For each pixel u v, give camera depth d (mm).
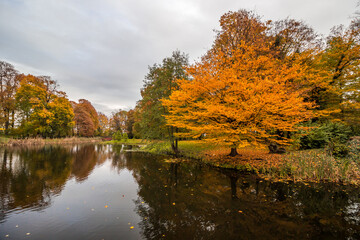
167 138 20438
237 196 6934
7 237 4172
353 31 13258
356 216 5234
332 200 6422
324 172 8844
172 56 19031
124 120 58781
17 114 33438
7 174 10266
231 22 13648
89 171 11492
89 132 49344
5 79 30922
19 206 6039
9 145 25922
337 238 4148
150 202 6449
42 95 33344
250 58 10867
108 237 4270
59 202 6441
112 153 20906
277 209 5750
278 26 14039
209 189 7840
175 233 4449
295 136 13086
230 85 9516
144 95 21375
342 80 14000
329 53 14281
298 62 12836
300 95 11625
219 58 10781
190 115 11945
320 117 13789
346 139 11945
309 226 4703
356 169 8664
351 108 14188
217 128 9656
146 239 4203
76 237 4254
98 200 6672
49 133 37719
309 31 13328
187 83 11102
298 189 7590
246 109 8633
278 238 4172
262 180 8977
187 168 12305
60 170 11578
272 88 9516
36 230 4535
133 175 10500
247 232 4453
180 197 6930
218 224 4855
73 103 49750
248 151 15266
